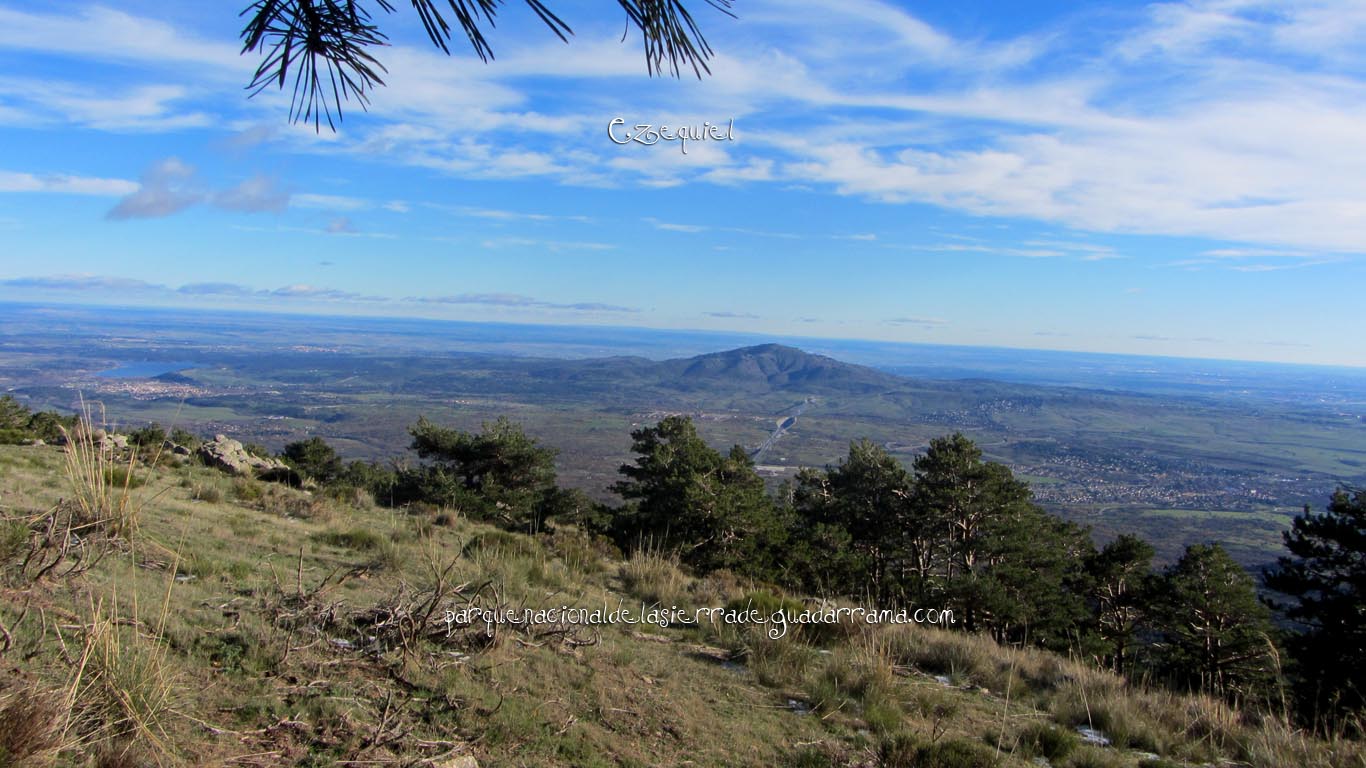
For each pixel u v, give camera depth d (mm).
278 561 7188
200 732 3297
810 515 32312
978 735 5219
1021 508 29078
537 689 4715
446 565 8219
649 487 24578
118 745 2920
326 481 25984
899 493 30797
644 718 4598
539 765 3703
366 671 4434
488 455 28203
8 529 4695
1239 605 22266
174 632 4250
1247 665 19891
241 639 4418
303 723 3586
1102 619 30641
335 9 1812
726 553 19609
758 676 5898
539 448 30031
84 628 3604
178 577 5527
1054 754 5016
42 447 15117
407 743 3600
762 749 4418
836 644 7312
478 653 5152
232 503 11703
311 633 4797
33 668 3287
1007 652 8148
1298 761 5359
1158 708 6352
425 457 29969
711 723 4699
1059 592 26578
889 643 7438
